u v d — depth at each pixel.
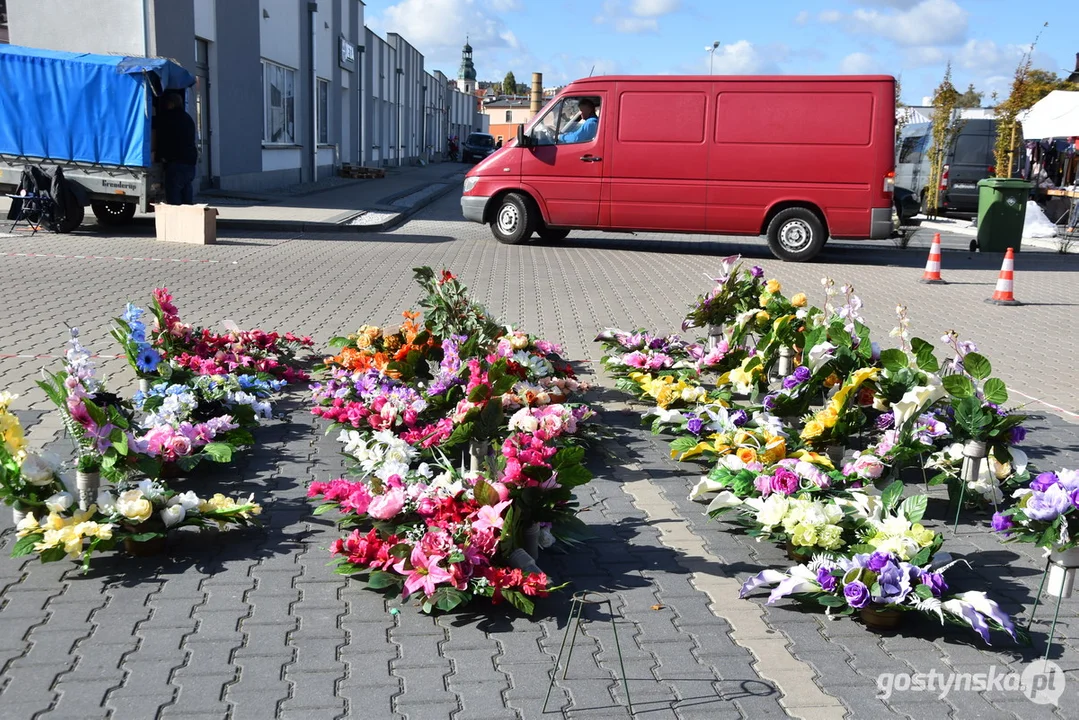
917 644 3.78
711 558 4.51
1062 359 9.25
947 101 26.61
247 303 10.44
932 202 27.55
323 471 5.43
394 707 3.21
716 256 16.81
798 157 15.99
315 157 34.19
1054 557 4.16
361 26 44.75
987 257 18.62
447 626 3.78
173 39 21.56
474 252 16.03
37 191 15.50
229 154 25.92
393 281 12.43
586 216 16.94
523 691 3.33
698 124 16.27
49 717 3.08
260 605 3.89
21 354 7.71
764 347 6.86
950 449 5.26
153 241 15.42
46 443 5.66
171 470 5.21
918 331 10.48
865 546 4.12
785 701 3.34
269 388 6.55
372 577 3.94
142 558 4.30
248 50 27.08
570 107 16.84
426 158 67.94
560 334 9.50
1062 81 24.89
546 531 4.31
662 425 6.27
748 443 5.39
